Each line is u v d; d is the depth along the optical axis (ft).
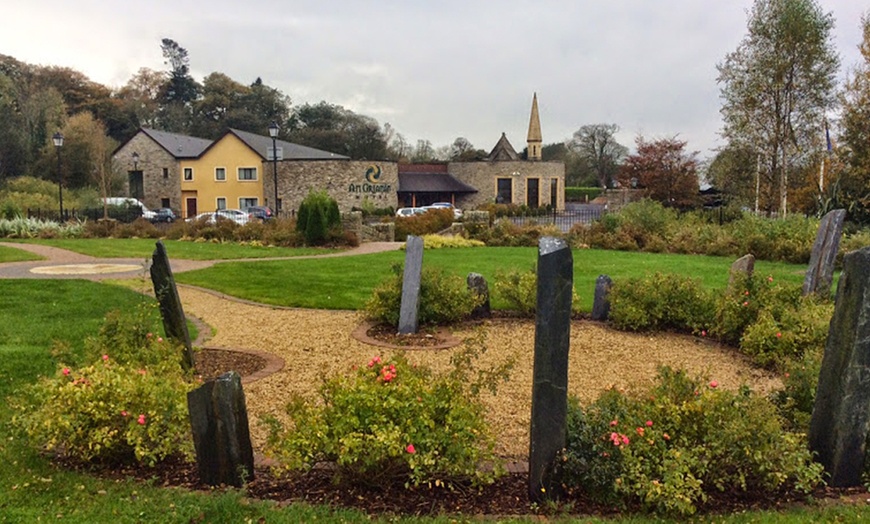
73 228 85.92
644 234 68.64
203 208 164.25
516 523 10.97
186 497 11.65
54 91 182.60
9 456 13.38
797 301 25.00
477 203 183.62
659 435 11.90
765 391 19.31
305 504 11.45
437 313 27.37
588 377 20.52
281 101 257.96
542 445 11.72
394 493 12.12
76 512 11.11
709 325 25.95
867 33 81.87
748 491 12.41
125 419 13.00
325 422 11.92
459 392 12.69
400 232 88.74
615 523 11.07
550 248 11.42
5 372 18.72
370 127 249.96
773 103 81.25
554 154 267.59
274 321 28.71
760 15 79.25
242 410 12.35
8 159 157.28
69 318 26.50
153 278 19.26
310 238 69.62
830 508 11.68
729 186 109.09
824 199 73.51
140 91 259.39
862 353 12.17
